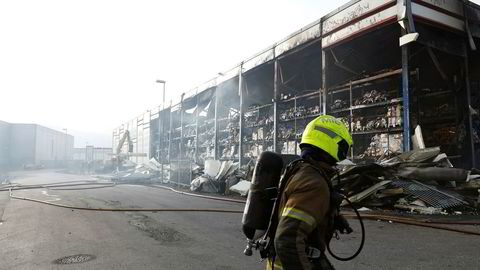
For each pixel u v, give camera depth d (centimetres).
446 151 1261
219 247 539
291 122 1767
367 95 1345
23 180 2928
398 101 1179
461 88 1230
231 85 2355
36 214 916
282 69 1925
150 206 1078
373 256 464
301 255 132
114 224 751
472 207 873
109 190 1788
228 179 1612
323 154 166
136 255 494
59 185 2164
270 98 2458
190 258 477
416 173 952
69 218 840
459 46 1241
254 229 180
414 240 554
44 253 511
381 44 1444
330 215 158
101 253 508
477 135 1281
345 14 1286
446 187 966
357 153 1395
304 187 144
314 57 1744
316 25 1439
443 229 636
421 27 1132
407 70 1082
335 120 172
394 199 930
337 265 427
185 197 1416
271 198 177
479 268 405
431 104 1355
